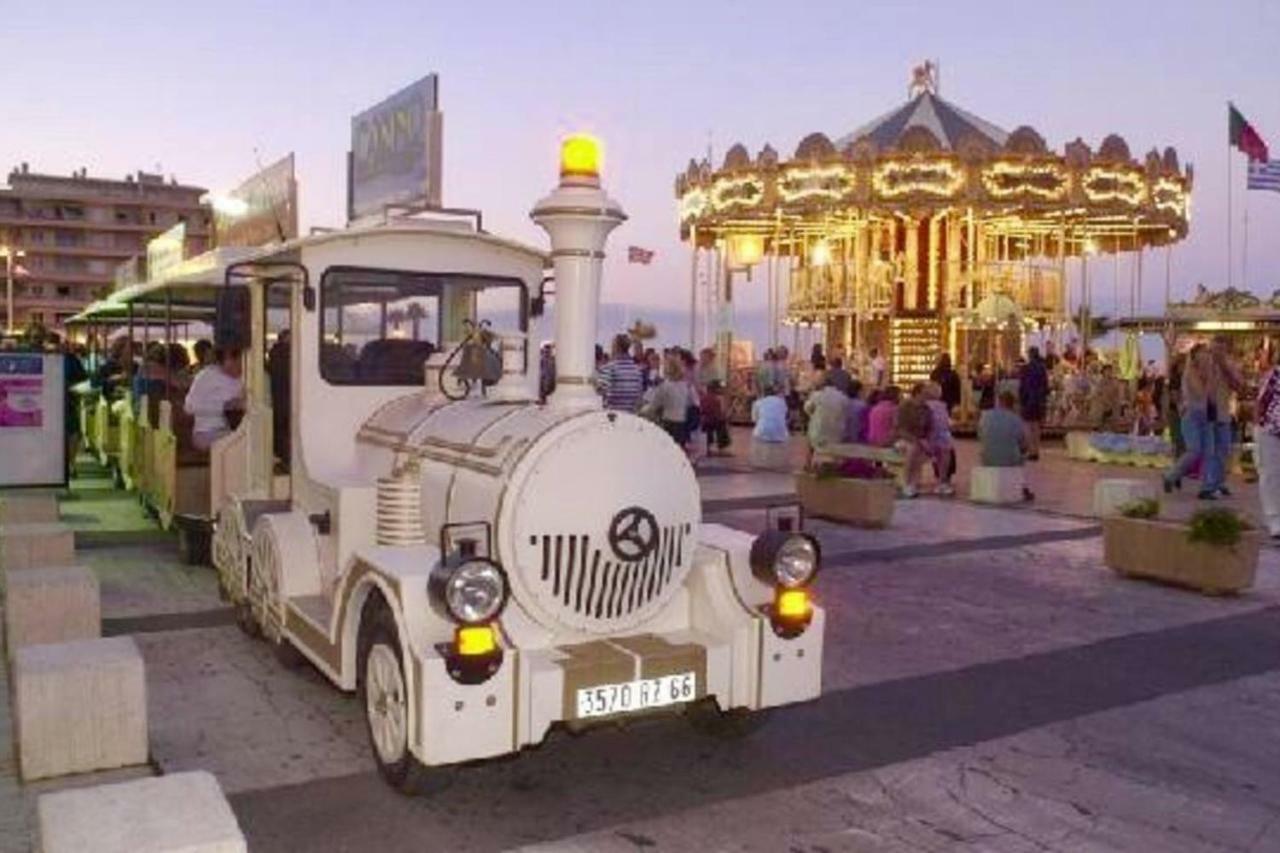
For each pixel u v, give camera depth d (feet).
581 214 15.01
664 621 15.53
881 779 15.57
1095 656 22.06
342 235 20.12
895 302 90.33
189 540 28.63
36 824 11.23
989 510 41.47
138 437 36.88
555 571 14.40
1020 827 14.12
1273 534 35.76
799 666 15.26
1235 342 91.81
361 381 20.53
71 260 352.90
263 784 14.87
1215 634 23.90
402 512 16.79
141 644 21.49
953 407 72.79
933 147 76.13
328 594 18.78
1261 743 17.37
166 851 9.45
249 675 19.56
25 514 29.27
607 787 15.11
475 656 12.96
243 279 23.85
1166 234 92.89
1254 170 73.82
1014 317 81.71
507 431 15.37
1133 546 29.19
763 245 105.09
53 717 14.96
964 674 20.70
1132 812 14.67
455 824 13.80
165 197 361.10
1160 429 73.05
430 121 39.34
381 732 14.73
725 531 16.80
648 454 15.03
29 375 39.70
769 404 55.11
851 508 37.52
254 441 24.00
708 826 13.93
